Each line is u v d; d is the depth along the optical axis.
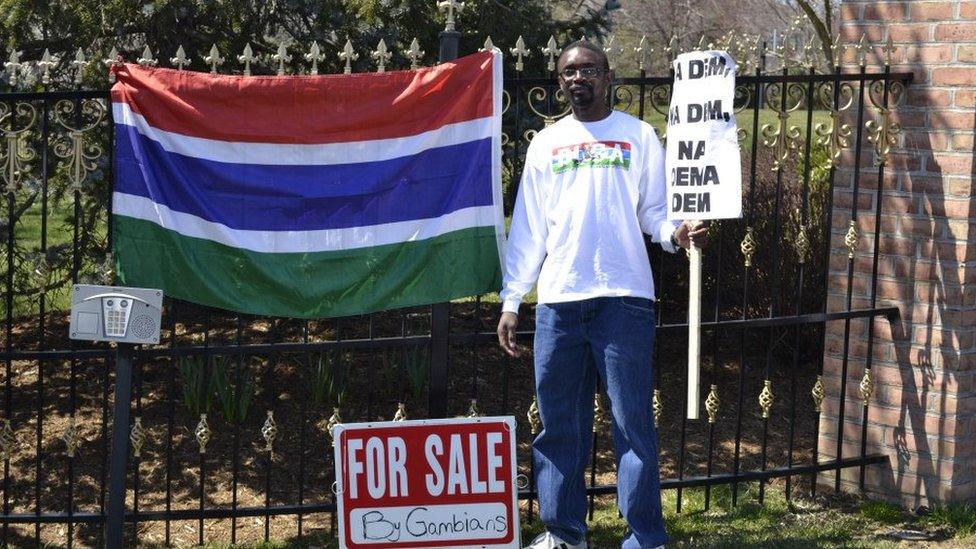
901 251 5.15
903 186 5.11
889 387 5.23
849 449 5.39
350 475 4.29
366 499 4.29
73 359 4.43
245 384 6.11
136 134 4.34
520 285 4.32
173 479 5.46
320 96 4.39
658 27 12.07
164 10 5.93
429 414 4.62
